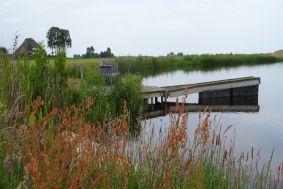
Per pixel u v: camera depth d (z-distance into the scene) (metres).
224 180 4.98
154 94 20.19
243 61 71.81
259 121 16.62
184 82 36.28
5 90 5.83
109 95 15.91
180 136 3.46
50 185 2.67
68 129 3.54
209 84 23.80
